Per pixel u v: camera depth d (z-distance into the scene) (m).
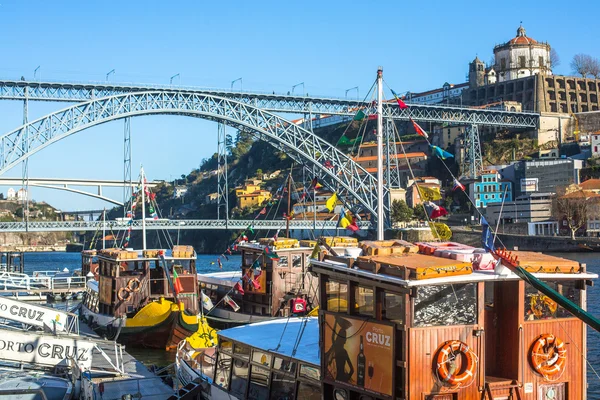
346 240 25.67
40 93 112.75
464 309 15.91
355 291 16.91
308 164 131.25
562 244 117.38
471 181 148.38
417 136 190.25
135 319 38.09
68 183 187.38
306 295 37.72
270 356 20.39
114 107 115.50
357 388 16.62
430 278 15.37
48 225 121.56
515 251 18.11
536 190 142.88
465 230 130.12
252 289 39.50
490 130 184.38
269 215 165.62
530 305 16.53
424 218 132.38
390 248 17.36
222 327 41.47
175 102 120.50
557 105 180.38
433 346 15.61
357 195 126.94
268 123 126.38
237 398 21.52
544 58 196.75
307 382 18.97
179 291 39.94
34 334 27.67
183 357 26.67
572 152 160.25
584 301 16.94
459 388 15.77
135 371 28.83
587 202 124.25
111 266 40.53
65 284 64.56
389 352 15.77
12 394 23.70
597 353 35.19
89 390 23.89
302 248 39.09
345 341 17.02
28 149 108.69
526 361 16.50
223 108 124.31
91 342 28.55
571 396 16.94
